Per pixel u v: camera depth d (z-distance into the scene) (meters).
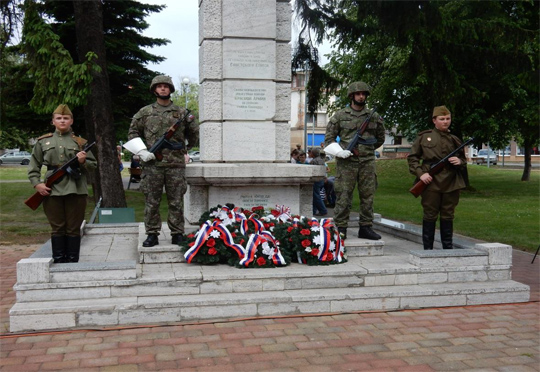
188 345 4.65
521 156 58.09
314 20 13.21
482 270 6.28
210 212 6.85
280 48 7.88
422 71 15.91
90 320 5.04
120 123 18.31
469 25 14.02
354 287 5.89
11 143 32.78
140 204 17.23
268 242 6.14
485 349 4.67
